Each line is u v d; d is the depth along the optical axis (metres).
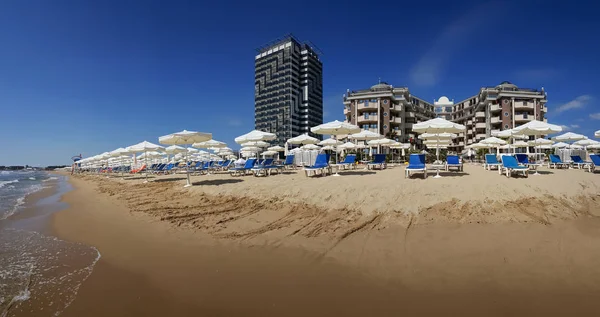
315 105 104.56
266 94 99.62
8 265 4.52
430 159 27.22
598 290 3.33
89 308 3.19
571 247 4.53
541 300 3.17
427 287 3.52
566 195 7.30
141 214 7.96
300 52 100.81
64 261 4.66
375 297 3.32
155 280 3.88
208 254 4.79
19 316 3.04
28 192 18.61
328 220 6.29
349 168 17.84
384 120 47.59
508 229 5.35
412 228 5.58
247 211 7.49
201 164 22.53
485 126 51.44
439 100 70.50
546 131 12.37
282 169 18.34
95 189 17.39
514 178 9.48
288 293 3.45
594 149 27.27
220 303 3.26
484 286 3.50
